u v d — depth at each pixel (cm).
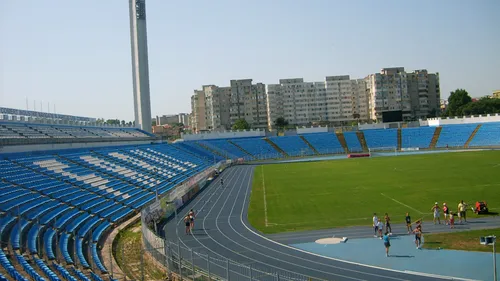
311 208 5981
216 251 4116
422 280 3064
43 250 3672
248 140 17062
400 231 4438
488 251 3569
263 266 3578
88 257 3925
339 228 4747
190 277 3297
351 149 16338
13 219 4303
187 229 4916
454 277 3072
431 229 4397
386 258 3597
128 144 11806
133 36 14588
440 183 7262
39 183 5872
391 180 8075
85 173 7231
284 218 5453
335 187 7731
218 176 11012
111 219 5538
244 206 6500
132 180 7975
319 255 3806
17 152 7000
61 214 4988
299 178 9462
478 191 6288
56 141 8331
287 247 4128
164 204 5978
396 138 16700
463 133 15825
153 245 3850
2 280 2566
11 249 3550
